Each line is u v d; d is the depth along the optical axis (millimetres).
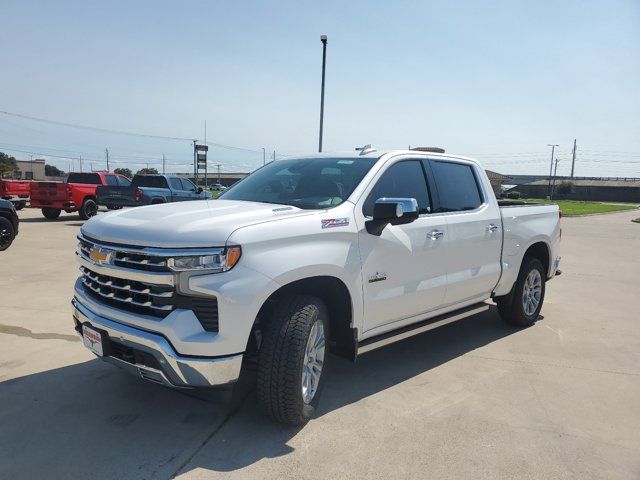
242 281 2945
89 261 3373
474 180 5141
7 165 77625
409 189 4320
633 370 4648
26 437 3230
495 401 3928
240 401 3803
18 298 6570
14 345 4828
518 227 5480
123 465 2953
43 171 94312
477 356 4941
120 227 3229
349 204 3727
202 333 2924
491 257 5102
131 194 17844
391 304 3988
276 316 3201
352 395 3984
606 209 49312
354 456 3105
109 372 4246
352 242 3605
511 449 3234
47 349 4734
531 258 5859
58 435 3266
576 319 6406
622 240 16625
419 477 2912
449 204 4680
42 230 14844
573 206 55594
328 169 4238
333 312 3787
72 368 4316
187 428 3387
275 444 3217
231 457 3061
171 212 3447
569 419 3660
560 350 5172
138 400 3768
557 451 3225
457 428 3484
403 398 3945
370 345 3918
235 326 2936
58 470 2889
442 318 4734
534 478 2932
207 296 2916
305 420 3406
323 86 17719
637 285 8750
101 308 3248
